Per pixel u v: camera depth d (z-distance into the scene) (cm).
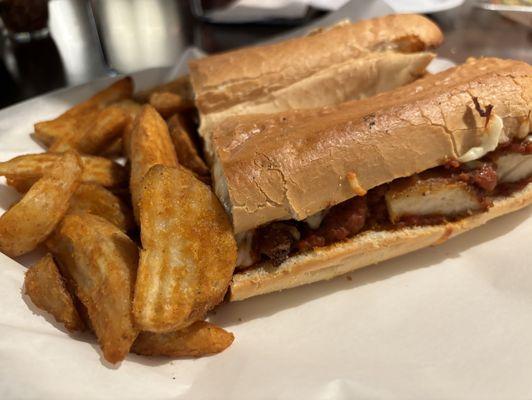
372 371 18
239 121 24
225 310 22
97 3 38
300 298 22
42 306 18
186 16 46
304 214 21
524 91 23
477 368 18
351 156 21
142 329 17
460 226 23
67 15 47
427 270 23
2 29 45
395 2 40
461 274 22
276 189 20
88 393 16
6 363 15
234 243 20
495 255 23
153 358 19
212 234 19
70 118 28
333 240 22
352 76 27
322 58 27
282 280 21
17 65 40
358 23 29
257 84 26
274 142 21
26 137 29
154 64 39
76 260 19
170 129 26
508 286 21
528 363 18
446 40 40
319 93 27
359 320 21
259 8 43
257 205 20
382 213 22
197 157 25
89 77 39
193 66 27
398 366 18
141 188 20
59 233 20
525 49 39
